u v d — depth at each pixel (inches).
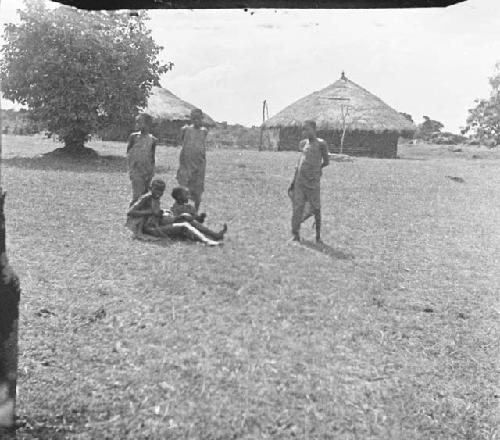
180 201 297.0
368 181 517.3
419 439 122.0
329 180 515.5
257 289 207.2
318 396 137.0
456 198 438.9
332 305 193.6
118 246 253.1
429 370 152.2
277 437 120.6
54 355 150.2
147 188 315.9
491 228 330.0
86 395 133.0
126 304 187.6
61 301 186.9
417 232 312.2
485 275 236.5
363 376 148.3
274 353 158.1
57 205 323.9
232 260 239.3
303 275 222.7
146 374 142.7
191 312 183.6
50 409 126.6
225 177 494.3
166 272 218.5
